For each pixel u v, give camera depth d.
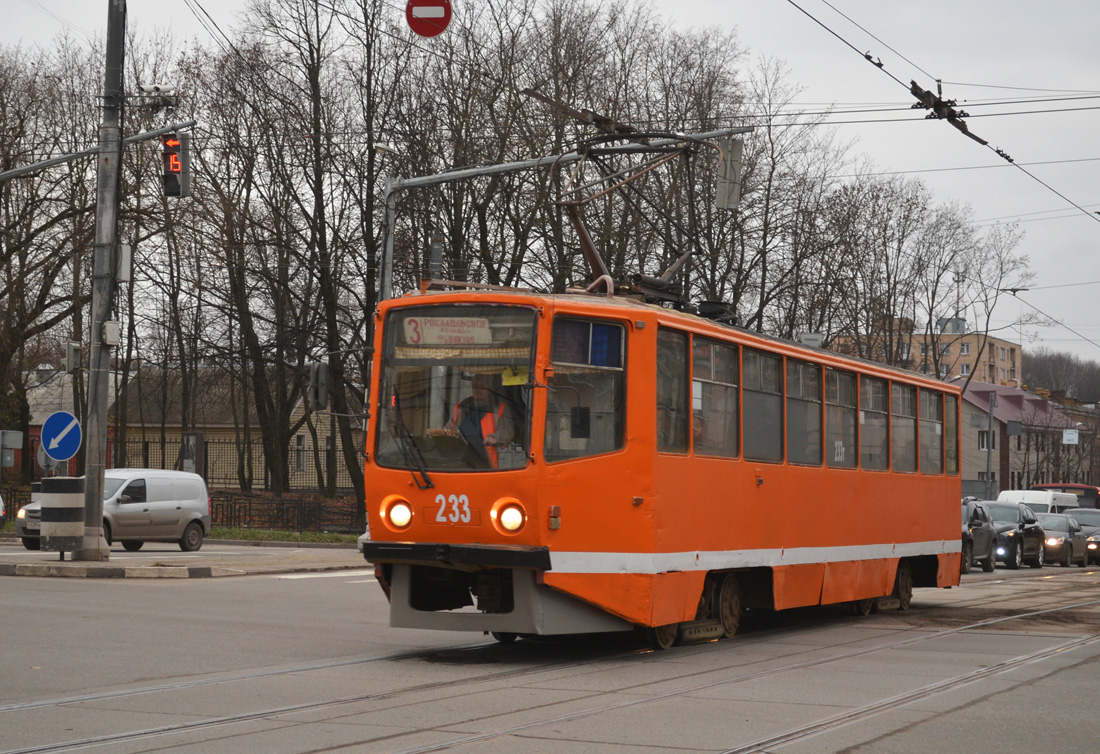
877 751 7.42
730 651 12.56
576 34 36.22
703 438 12.84
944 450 19.80
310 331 39.41
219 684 9.74
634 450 11.68
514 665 11.18
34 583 18.52
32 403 72.69
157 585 18.91
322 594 18.16
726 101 38.81
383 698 9.16
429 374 11.60
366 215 37.03
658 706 8.94
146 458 52.16
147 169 39.72
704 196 38.00
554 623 11.23
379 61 36.34
